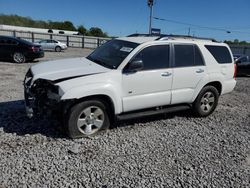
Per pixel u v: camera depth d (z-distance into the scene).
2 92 7.51
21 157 3.97
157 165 4.03
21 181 3.41
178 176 3.78
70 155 4.13
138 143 4.72
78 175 3.63
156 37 5.68
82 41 41.31
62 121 4.68
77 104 4.59
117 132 5.14
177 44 5.68
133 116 5.21
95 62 5.44
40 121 5.34
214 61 6.27
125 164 3.99
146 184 3.54
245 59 15.22
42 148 4.29
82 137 4.77
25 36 39.56
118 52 5.36
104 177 3.63
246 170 4.09
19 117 5.52
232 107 7.68
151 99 5.35
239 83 12.41
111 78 4.79
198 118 6.39
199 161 4.25
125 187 3.45
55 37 40.72
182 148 4.66
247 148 4.87
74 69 4.91
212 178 3.80
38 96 4.62
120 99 4.96
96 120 4.86
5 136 4.63
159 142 4.83
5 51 14.67
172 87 5.62
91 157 4.12
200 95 6.15
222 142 5.06
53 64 5.32
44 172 3.64
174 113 6.62
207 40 6.45
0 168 3.66
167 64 5.50
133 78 5.03
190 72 5.81
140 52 5.15
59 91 4.40
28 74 5.14
